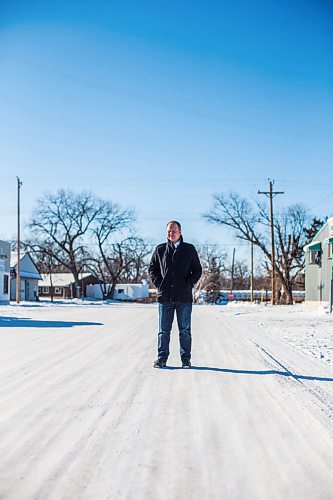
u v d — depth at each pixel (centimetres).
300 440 382
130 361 760
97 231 6562
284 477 312
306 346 1006
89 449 359
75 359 781
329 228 3309
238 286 10150
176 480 306
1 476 311
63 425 417
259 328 1488
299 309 3319
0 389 554
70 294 7750
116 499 280
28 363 741
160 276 713
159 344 704
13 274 5491
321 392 548
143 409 468
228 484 301
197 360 770
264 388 559
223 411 462
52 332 1289
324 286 3372
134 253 7125
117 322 1717
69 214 6347
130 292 8119
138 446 366
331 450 361
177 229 712
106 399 506
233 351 882
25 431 401
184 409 468
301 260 5341
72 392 538
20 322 1719
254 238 5212
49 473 316
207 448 363
